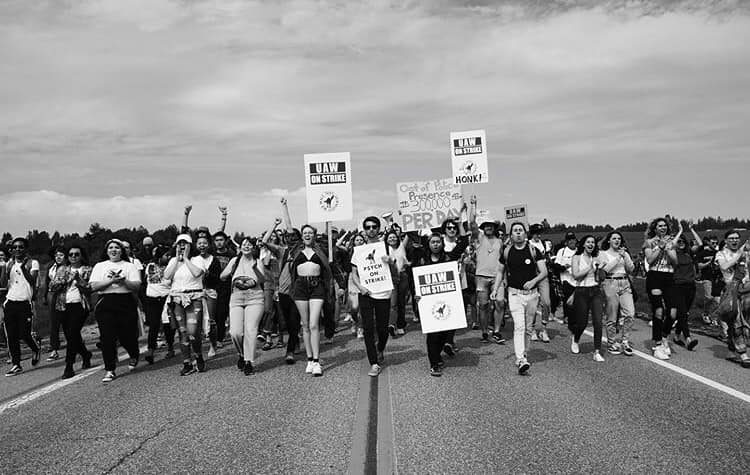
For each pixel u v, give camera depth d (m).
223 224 11.80
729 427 5.29
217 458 4.73
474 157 12.66
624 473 4.28
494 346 9.86
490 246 10.24
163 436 5.33
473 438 5.06
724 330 10.04
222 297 11.12
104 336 7.96
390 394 6.68
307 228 8.19
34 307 11.21
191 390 7.15
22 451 5.06
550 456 4.62
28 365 9.57
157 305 9.44
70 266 9.69
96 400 6.82
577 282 8.72
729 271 9.65
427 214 14.21
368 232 8.12
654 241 9.18
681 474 4.25
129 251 11.43
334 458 4.68
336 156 11.77
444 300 7.59
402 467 4.45
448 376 7.56
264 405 6.32
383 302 8.12
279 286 9.15
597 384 6.95
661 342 8.98
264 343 10.95
